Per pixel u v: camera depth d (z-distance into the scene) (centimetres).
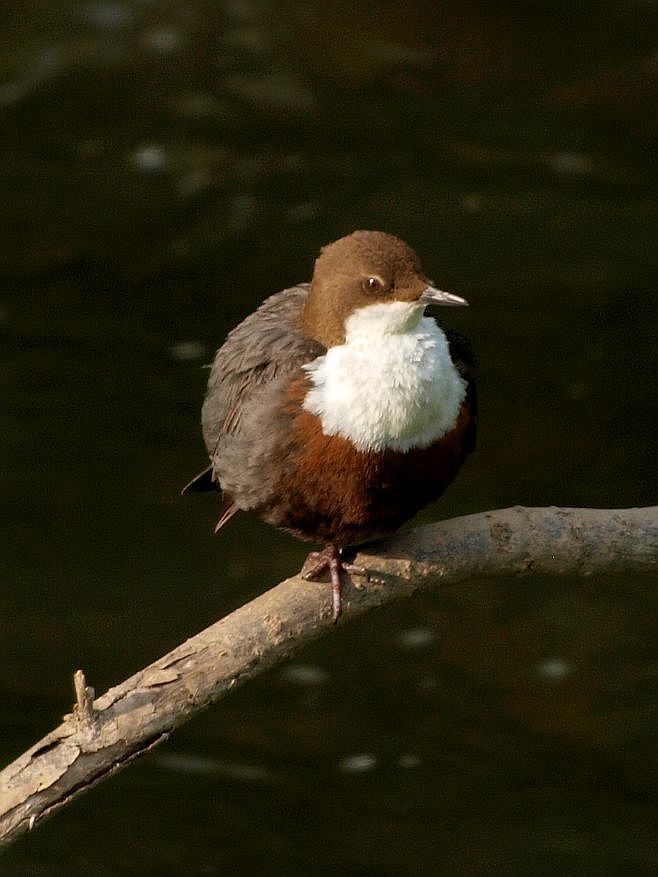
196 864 1124
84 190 1823
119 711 754
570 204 1803
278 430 867
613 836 1145
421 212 1786
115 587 1356
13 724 1218
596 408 1549
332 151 1877
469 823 1161
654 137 1912
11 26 2067
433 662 1305
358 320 860
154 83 1980
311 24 2075
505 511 871
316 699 1275
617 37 2070
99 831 1159
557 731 1239
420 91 1983
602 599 1368
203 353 1600
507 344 1631
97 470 1475
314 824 1162
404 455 862
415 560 848
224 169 1847
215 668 782
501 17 2089
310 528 901
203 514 1445
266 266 1711
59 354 1602
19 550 1388
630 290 1692
